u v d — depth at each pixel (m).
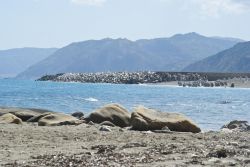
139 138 26.17
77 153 19.50
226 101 106.75
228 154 18.94
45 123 33.34
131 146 21.56
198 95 145.50
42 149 20.83
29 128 29.70
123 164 16.58
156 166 16.17
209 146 22.06
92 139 25.12
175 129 32.69
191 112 67.81
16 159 17.95
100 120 35.72
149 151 19.88
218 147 21.56
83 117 38.34
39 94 122.00
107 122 34.66
